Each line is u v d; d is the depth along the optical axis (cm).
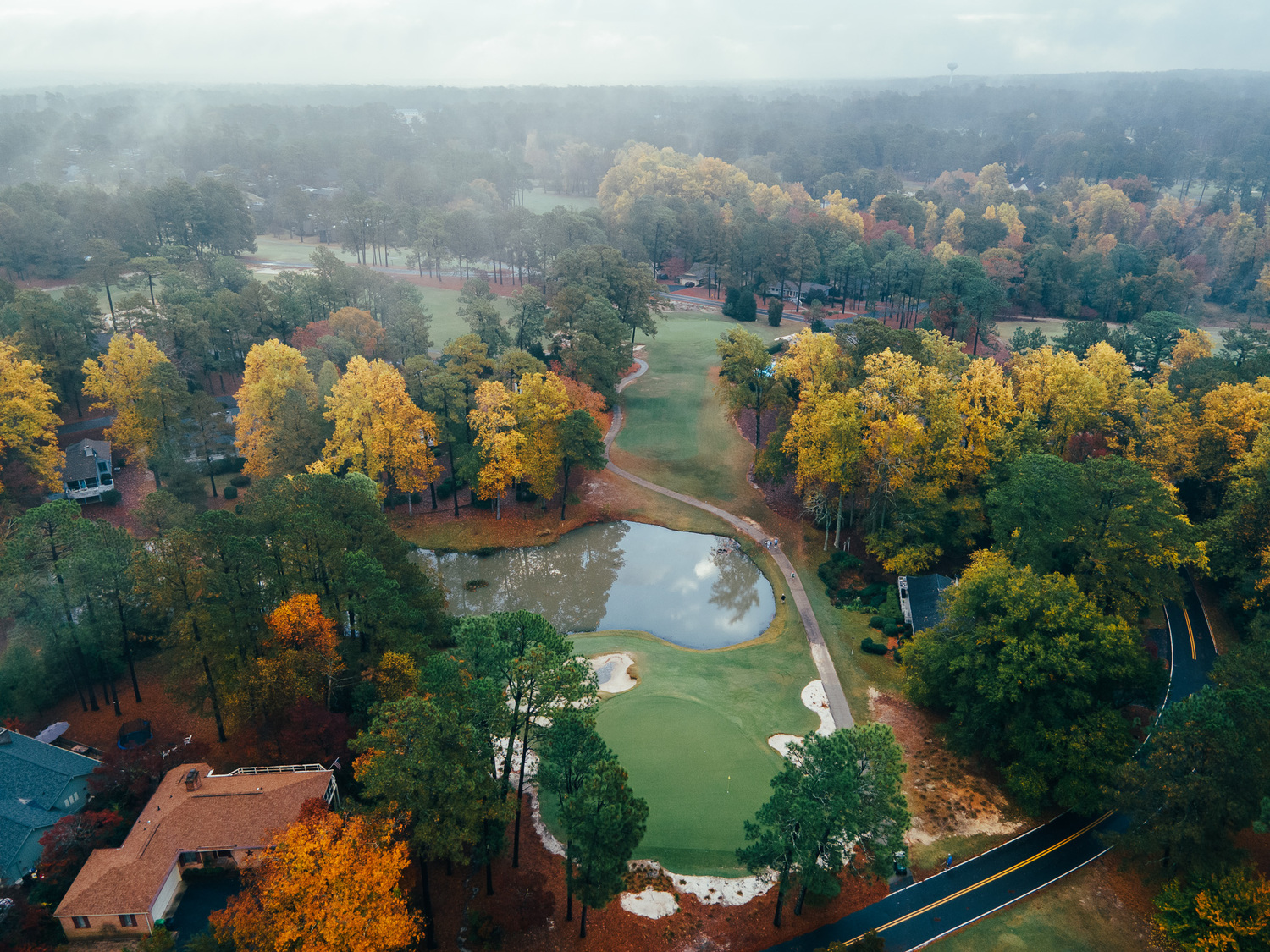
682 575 8969
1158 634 7681
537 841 5072
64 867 4338
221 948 3784
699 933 4544
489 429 9175
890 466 8281
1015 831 5416
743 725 6338
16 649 5750
